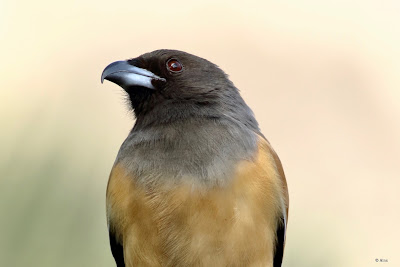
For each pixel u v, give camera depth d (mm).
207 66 9844
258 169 8703
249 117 9672
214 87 9664
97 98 18125
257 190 8609
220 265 8570
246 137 8961
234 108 9617
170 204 8516
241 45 24359
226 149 8773
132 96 9750
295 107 21750
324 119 21391
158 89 9617
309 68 23234
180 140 8891
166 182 8570
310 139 20609
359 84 22844
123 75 9695
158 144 8914
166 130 9094
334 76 23062
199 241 8516
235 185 8516
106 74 9773
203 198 8477
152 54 9898
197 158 8695
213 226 8484
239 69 23594
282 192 9055
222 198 8477
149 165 8719
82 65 22641
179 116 9383
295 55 23719
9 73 21250
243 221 8484
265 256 8766
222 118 9258
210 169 8594
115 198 8805
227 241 8492
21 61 21938
